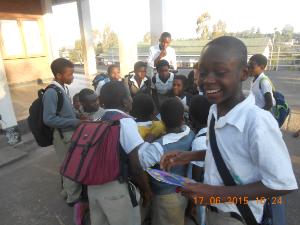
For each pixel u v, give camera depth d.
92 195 2.00
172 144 2.06
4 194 3.59
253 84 3.39
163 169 1.55
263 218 1.29
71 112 3.04
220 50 1.01
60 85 3.01
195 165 2.17
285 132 5.23
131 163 1.93
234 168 1.15
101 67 16.67
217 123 1.17
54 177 4.00
